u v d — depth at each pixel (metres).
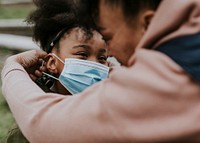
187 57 1.14
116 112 1.18
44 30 2.11
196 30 1.15
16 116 1.49
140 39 1.33
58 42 2.08
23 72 1.71
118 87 1.21
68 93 2.09
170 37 1.18
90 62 2.01
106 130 1.20
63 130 1.29
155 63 1.16
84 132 1.24
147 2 1.29
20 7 12.64
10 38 7.68
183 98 1.12
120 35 1.35
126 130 1.16
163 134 1.13
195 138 1.13
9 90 1.59
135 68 1.20
